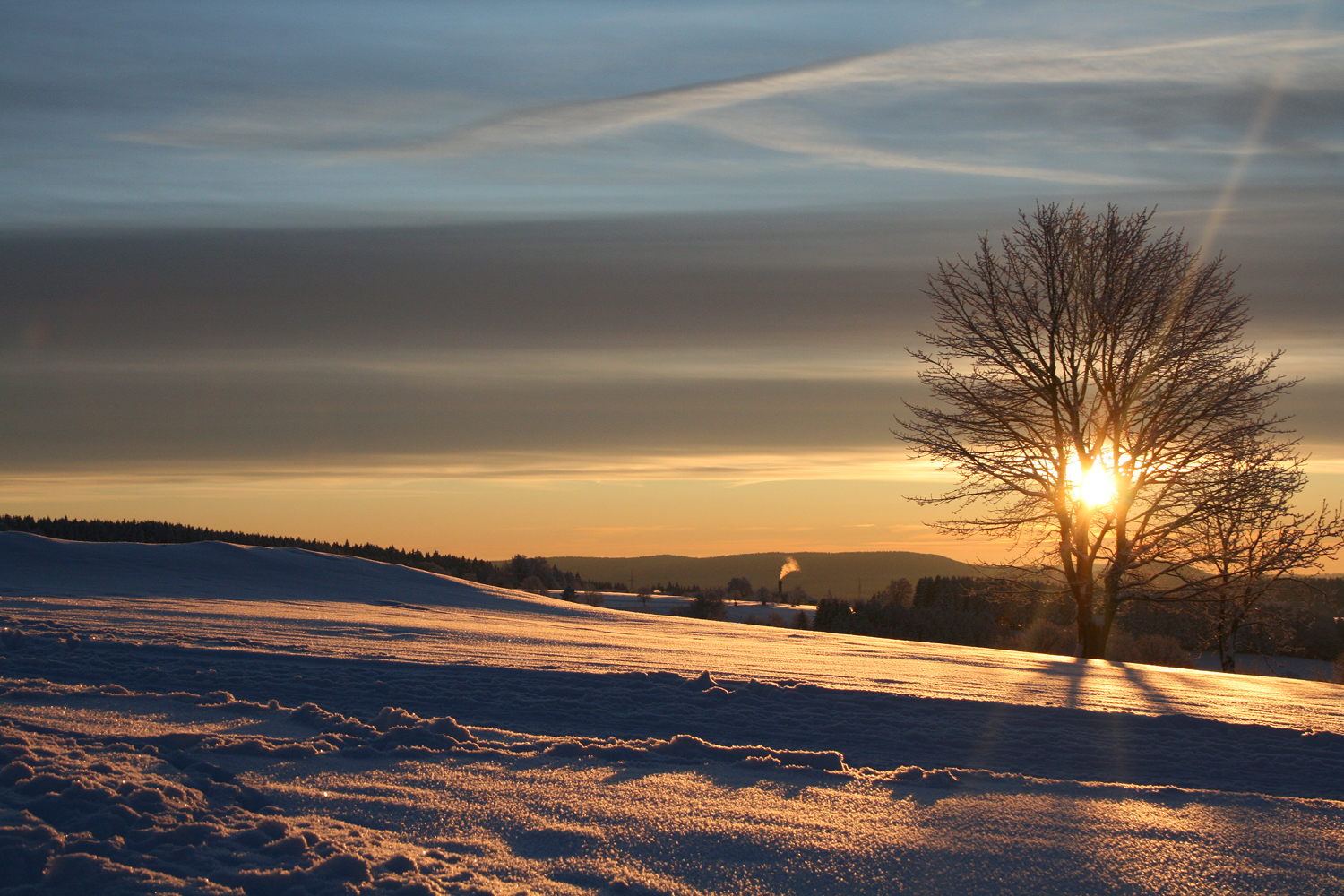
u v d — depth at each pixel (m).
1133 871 4.02
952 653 16.69
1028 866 4.03
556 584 82.56
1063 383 21.72
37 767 4.62
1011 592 23.02
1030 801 5.08
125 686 7.72
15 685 7.03
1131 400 21.25
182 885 3.38
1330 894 3.83
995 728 7.74
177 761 5.10
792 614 63.09
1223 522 20.59
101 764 4.79
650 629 21.28
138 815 4.02
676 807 4.71
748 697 8.52
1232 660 24.34
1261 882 3.95
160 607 16.53
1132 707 9.09
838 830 4.43
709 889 3.65
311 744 5.63
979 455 22.14
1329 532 20.33
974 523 22.34
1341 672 25.47
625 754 5.80
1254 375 20.22
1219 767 6.70
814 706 8.30
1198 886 3.87
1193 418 20.53
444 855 3.89
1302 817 4.91
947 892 3.71
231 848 3.80
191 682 8.05
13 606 14.95
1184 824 4.71
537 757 5.67
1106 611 21.44
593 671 9.69
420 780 5.03
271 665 9.17
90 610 14.83
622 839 4.19
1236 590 21.17
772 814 4.64
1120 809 4.96
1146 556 21.22
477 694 8.23
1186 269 21.25
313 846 3.85
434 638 13.23
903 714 8.12
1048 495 21.55
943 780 5.43
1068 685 11.11
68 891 3.30
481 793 4.84
